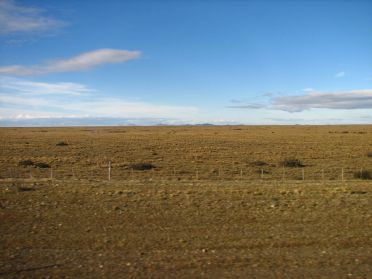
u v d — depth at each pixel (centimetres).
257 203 1653
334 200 1706
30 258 965
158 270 879
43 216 1440
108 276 843
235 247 1062
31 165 4025
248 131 13250
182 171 3641
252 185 2241
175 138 8669
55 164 4159
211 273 860
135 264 919
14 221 1366
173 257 972
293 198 1758
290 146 6556
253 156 5053
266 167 4019
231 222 1353
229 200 1716
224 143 7162
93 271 873
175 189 2016
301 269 883
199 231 1234
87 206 1606
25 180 2531
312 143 7206
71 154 5203
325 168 3966
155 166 3984
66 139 8294
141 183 2344
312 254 993
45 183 2286
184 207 1589
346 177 3281
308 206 1593
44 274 856
